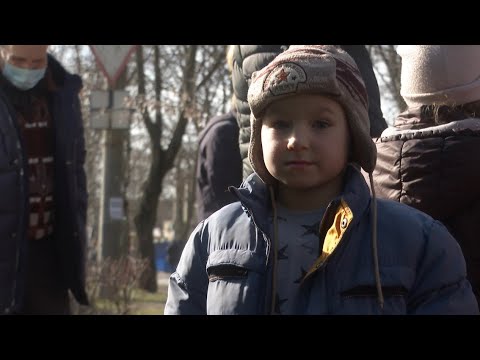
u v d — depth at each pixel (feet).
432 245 7.25
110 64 30.71
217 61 60.03
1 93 12.58
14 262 12.56
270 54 11.96
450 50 9.76
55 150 13.60
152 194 57.77
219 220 7.85
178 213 104.12
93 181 86.84
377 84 11.95
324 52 7.41
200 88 61.21
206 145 13.79
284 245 7.39
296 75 7.22
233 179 13.64
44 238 13.55
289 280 7.29
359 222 7.27
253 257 7.44
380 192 9.80
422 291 7.20
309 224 7.41
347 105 7.35
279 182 7.73
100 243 45.60
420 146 9.37
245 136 12.66
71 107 13.70
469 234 9.17
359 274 7.13
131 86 64.49
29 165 13.21
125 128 37.27
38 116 13.44
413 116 10.02
